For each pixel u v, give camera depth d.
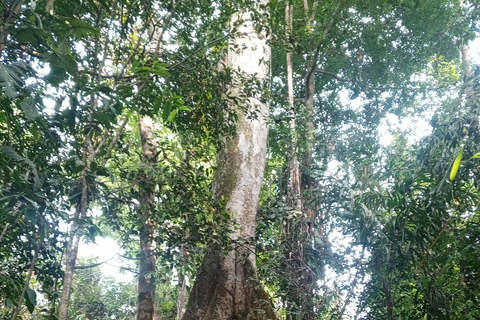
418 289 5.19
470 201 5.20
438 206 4.95
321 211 6.50
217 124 4.73
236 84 4.67
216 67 4.76
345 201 5.95
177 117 4.46
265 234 5.92
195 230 4.62
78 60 3.61
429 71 9.70
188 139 4.81
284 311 6.75
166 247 4.79
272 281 5.88
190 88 4.38
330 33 8.44
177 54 4.43
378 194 5.45
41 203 2.85
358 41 10.10
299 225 6.39
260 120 6.48
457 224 5.23
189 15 4.64
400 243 5.09
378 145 6.54
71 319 8.13
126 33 4.14
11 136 3.69
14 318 2.78
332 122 10.23
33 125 3.01
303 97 10.75
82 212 3.17
